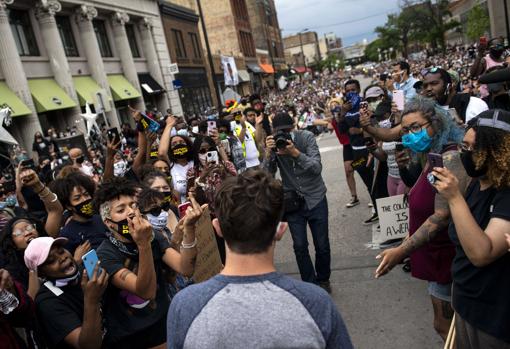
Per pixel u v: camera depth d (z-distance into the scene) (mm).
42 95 17875
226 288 1420
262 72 60250
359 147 6434
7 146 13047
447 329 2891
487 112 2059
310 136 4523
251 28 64812
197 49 37156
